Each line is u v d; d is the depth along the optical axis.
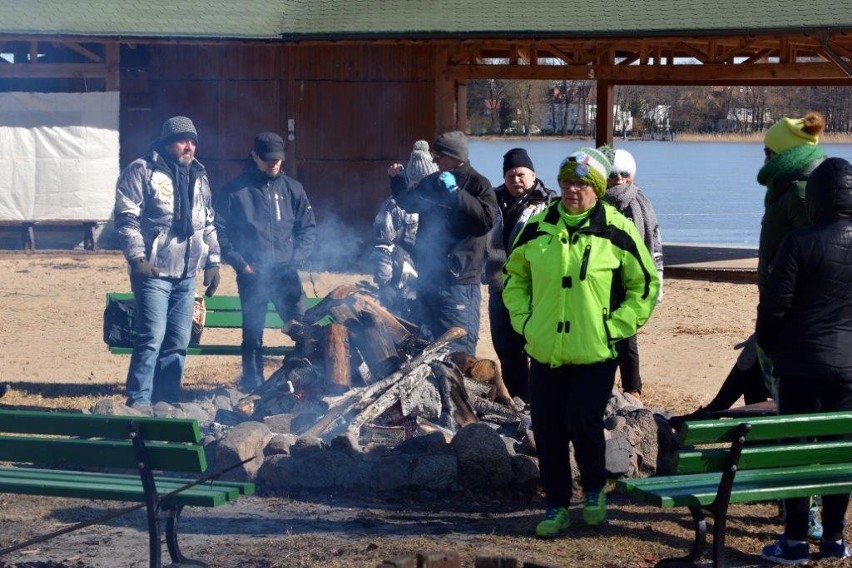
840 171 5.49
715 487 5.23
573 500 6.77
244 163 20.16
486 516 6.40
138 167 8.52
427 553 4.91
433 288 8.68
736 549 5.88
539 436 6.05
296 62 19.81
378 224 9.46
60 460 5.18
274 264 9.41
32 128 20.27
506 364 8.78
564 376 6.00
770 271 5.80
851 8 17.64
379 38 18.69
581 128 78.50
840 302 5.49
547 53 22.66
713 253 21.31
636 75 19.14
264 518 6.29
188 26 19.39
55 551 5.71
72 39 19.08
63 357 11.60
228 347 10.04
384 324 8.41
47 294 15.88
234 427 7.08
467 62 19.58
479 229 8.46
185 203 8.65
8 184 20.33
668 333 13.47
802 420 5.16
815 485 5.26
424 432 7.50
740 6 18.22
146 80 20.58
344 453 6.94
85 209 20.58
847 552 5.70
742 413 7.52
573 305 5.80
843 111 79.69
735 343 12.83
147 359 8.59
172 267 8.66
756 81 20.05
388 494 6.75
